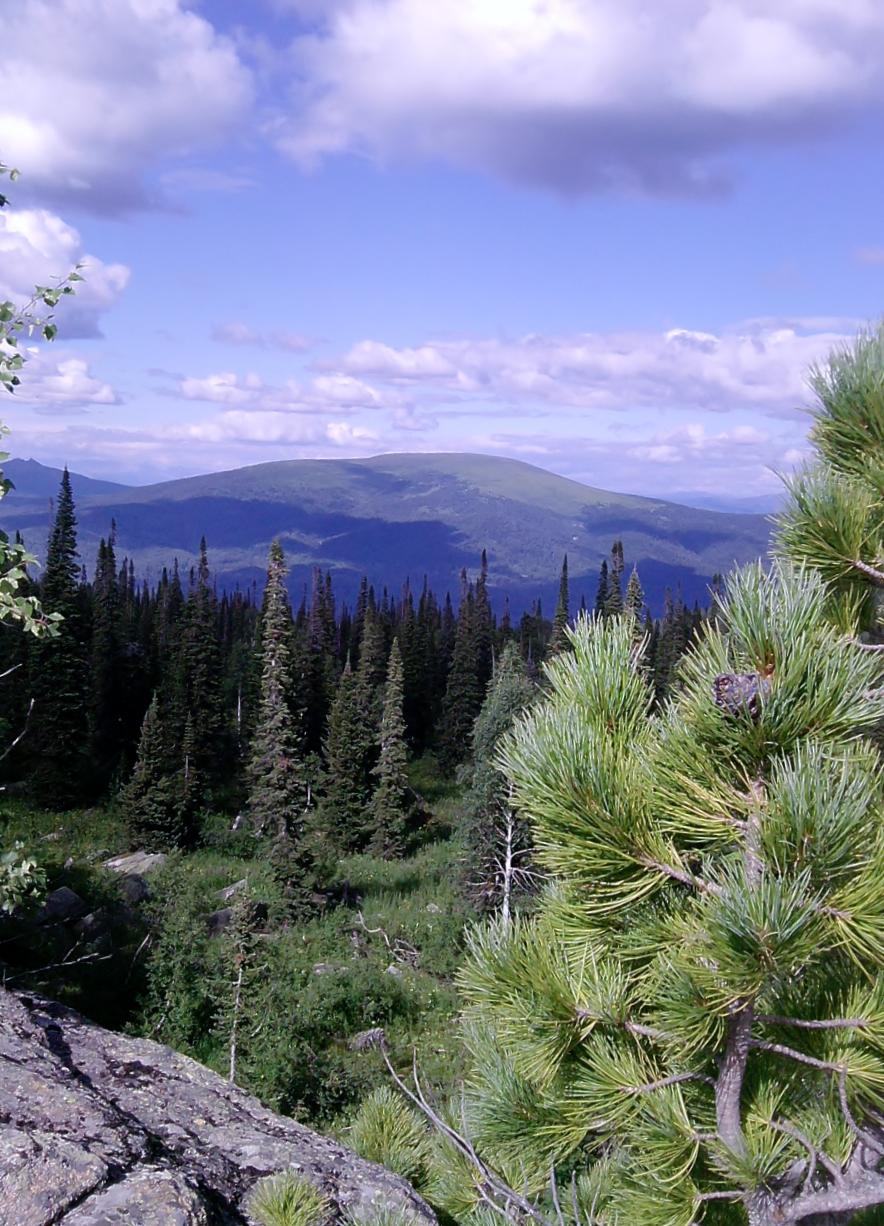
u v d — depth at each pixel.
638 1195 3.14
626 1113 3.13
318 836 48.59
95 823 45.44
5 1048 6.80
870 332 3.63
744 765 2.80
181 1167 5.52
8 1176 4.78
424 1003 28.62
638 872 2.88
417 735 82.56
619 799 2.85
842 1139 3.08
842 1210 2.92
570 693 3.15
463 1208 4.23
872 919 2.54
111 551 72.25
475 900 33.50
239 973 22.14
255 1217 4.56
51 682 46.38
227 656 90.81
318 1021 25.30
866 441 3.57
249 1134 6.31
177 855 39.00
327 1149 6.25
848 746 2.79
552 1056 3.19
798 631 2.75
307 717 67.31
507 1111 3.48
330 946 33.16
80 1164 5.00
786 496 3.63
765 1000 3.05
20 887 8.38
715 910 2.59
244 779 54.62
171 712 57.91
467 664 72.81
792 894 2.48
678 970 2.78
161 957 22.36
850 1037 2.99
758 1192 3.00
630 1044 3.23
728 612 2.85
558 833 2.92
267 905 36.25
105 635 60.19
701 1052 3.23
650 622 43.41
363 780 52.78
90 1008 20.38
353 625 106.38
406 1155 6.23
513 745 3.08
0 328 7.27
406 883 43.53
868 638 3.58
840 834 2.51
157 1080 7.05
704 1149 3.17
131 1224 4.63
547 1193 4.05
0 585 7.21
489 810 33.47
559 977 3.19
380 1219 4.15
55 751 46.22
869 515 3.49
